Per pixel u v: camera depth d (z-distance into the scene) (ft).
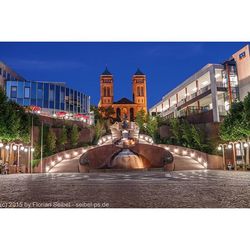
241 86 143.54
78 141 151.23
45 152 115.96
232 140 109.29
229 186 35.63
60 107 181.37
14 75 180.45
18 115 105.40
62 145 132.98
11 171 90.53
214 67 147.02
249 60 139.23
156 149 107.86
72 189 33.04
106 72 410.93
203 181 45.09
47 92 174.09
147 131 194.49
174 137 148.97
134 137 192.54
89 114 201.67
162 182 43.60
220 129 114.62
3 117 85.61
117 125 276.41
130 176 63.87
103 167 105.70
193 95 169.78
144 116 242.78
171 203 22.00
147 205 21.33
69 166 103.96
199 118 154.30
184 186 36.06
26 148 102.58
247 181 44.47
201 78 159.02
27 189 33.22
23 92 165.58
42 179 53.88
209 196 25.82
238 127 99.86
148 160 108.37
